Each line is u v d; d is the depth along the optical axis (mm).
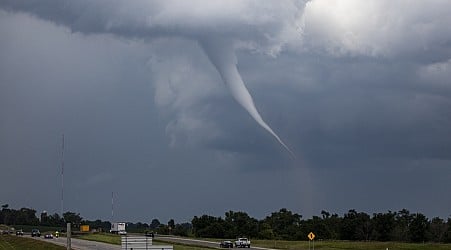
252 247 136625
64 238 187500
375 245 129875
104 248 129875
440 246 124062
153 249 70812
